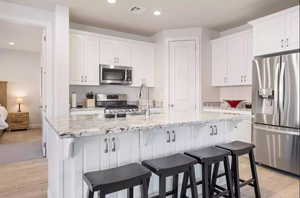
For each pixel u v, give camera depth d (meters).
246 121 3.46
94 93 4.41
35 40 5.34
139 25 4.23
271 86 3.02
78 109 3.65
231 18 3.83
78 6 3.30
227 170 1.94
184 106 4.39
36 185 2.55
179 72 4.43
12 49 6.46
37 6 3.28
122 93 4.73
